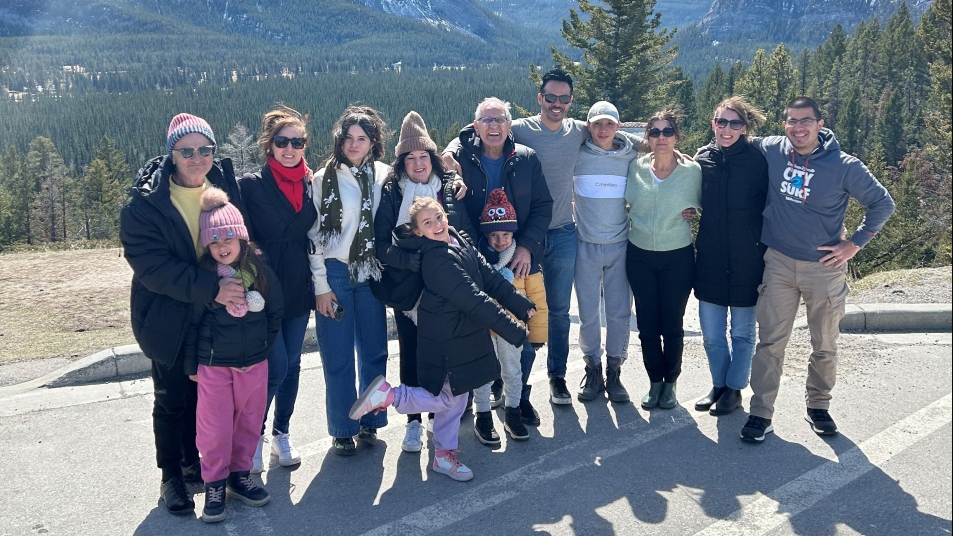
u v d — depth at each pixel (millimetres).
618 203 5078
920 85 73312
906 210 29203
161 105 187000
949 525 3596
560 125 5086
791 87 59188
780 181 4562
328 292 4285
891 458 4301
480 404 4586
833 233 4465
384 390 4070
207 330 3678
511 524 3676
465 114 182000
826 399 4688
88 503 3895
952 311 6555
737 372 4953
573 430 4801
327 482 4141
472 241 4559
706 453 4426
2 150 144625
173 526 3691
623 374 5820
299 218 4172
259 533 3627
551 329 5203
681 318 5027
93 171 81250
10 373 5891
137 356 5918
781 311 4590
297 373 4391
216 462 3752
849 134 69312
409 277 4211
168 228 3619
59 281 9555
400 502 3910
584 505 3846
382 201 4316
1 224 71000
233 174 4023
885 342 6301
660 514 3742
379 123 4320
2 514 3771
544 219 4754
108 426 4859
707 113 62844
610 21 36312
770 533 3562
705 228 4855
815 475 4121
